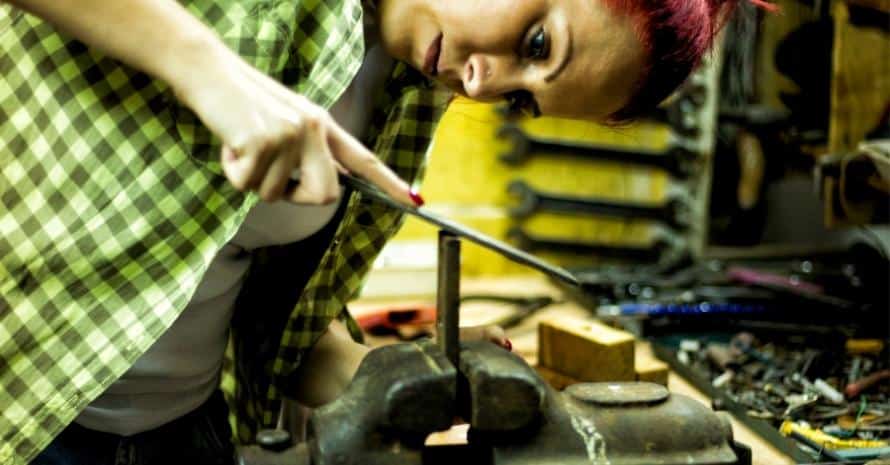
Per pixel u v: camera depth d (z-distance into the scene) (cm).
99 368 90
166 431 111
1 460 90
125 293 90
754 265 220
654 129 234
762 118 204
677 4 93
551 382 146
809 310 183
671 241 235
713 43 104
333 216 115
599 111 101
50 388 90
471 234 86
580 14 92
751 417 131
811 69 186
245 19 87
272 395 124
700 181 228
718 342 172
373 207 121
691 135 228
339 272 124
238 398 128
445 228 87
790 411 134
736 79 208
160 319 90
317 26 90
